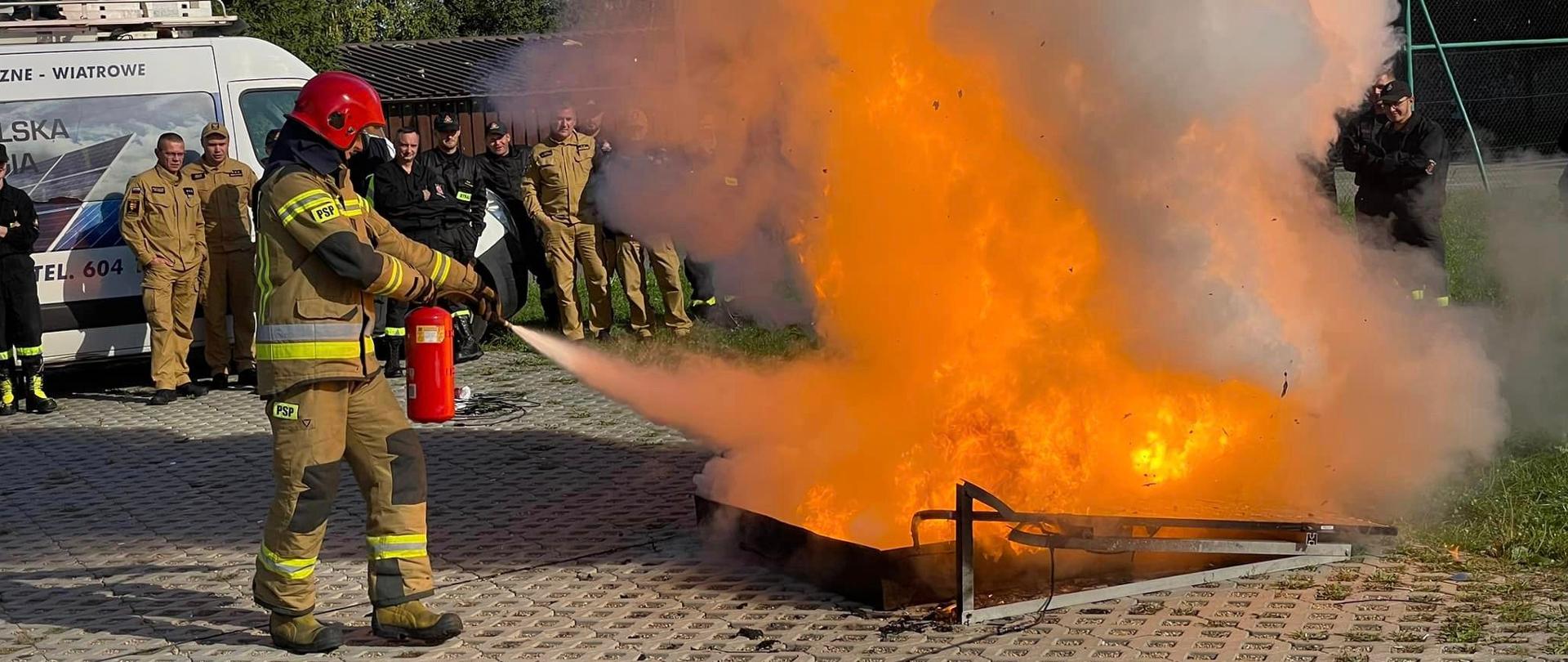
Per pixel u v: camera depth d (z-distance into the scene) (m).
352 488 7.27
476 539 6.31
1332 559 5.25
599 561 5.88
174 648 5.02
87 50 10.21
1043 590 5.07
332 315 4.75
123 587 5.82
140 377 11.41
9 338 9.95
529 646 4.89
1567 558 5.14
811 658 4.60
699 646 4.79
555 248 11.42
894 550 4.95
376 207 10.49
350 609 5.39
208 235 10.33
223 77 10.55
